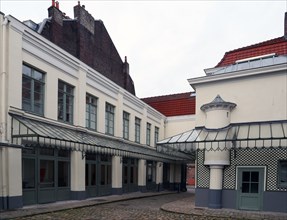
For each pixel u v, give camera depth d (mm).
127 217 9828
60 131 12609
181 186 25906
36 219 8938
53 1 15891
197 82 12828
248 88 11773
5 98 10227
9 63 10438
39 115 12055
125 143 19734
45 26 14930
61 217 9508
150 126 24797
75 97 14648
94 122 16578
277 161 10758
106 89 17625
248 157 11297
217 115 11688
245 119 11641
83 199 14375
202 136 12039
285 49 15398
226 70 14453
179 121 27203
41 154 12164
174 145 12789
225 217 9805
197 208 11695
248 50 16875
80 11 17297
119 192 17922
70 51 16578
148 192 21812
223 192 11602
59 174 13297
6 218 8609
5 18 10328
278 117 11055
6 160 10133
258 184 11023
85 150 13812
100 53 19969
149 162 23141
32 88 11945
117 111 18891
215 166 11484
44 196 12164
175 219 9492
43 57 12406
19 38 10945
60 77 13531
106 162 17297
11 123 10445
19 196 10516
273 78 11320
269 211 10695
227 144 11336
